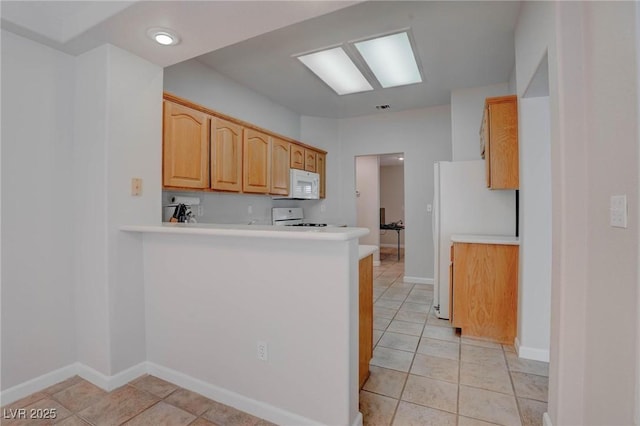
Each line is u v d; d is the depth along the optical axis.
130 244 2.05
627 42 1.04
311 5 1.58
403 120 4.86
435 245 3.33
